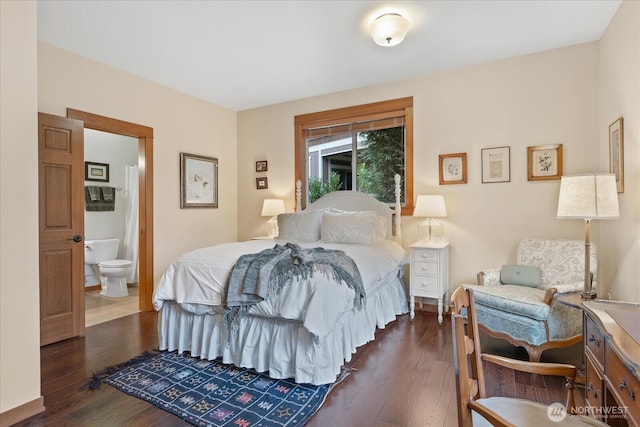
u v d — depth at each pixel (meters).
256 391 2.06
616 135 2.52
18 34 1.86
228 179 4.98
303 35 2.89
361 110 4.12
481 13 2.57
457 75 3.59
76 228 3.04
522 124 3.30
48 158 2.86
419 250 3.36
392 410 1.85
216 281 2.44
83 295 3.08
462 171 3.57
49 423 1.77
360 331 2.67
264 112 4.87
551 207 3.19
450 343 2.78
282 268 2.24
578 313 2.43
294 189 4.64
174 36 2.91
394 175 4.11
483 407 1.00
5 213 1.80
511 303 2.45
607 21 2.68
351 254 2.79
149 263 3.89
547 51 3.19
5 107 1.80
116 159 5.32
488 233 3.47
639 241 2.13
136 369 2.37
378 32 2.66
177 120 4.23
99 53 3.22
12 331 1.80
